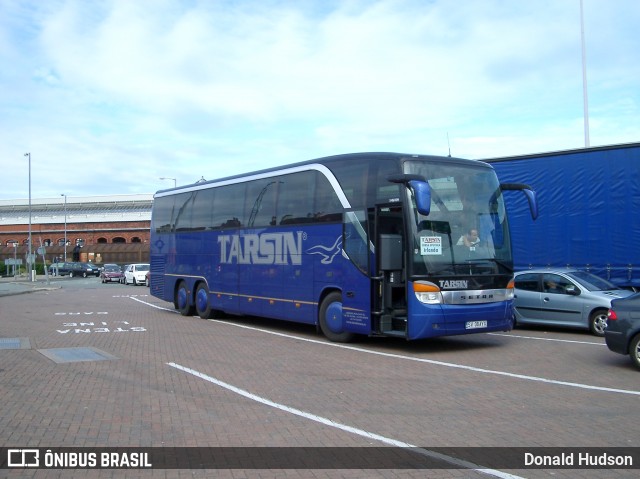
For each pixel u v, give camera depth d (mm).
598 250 15516
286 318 14766
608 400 8031
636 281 14914
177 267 20609
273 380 9469
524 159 16797
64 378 9633
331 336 13430
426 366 10617
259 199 16078
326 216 13539
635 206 14977
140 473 5418
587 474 5379
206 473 5418
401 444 6223
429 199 10688
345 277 12891
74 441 6336
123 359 11453
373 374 9922
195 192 19641
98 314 21266
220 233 17938
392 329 12188
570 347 12617
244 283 16609
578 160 15875
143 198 88062
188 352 12305
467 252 12070
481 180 12641
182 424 6992
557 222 16188
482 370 10195
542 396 8273
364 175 12656
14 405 7855
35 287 42406
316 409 7664
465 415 7320
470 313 11812
